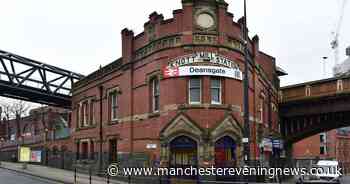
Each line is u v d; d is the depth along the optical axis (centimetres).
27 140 6456
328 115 4650
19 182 3186
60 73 4891
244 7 2373
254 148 3206
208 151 2667
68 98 5034
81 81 4481
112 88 3641
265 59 4266
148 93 2984
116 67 3547
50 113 6744
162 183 2722
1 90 4544
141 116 3072
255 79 3334
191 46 2738
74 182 2998
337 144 9475
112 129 3591
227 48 2791
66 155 4828
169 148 2739
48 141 5516
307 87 4547
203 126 2689
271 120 4156
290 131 4919
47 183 3127
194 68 2712
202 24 2769
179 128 2709
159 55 2845
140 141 3064
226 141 2752
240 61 2895
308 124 4812
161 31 2855
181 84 2738
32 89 4644
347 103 4256
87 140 4178
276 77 4716
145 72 3042
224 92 2767
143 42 3100
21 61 4522
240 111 2847
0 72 4372
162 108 2800
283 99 4766
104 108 3816
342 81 4262
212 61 2733
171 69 2759
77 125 4556
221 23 2786
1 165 5438
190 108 2706
